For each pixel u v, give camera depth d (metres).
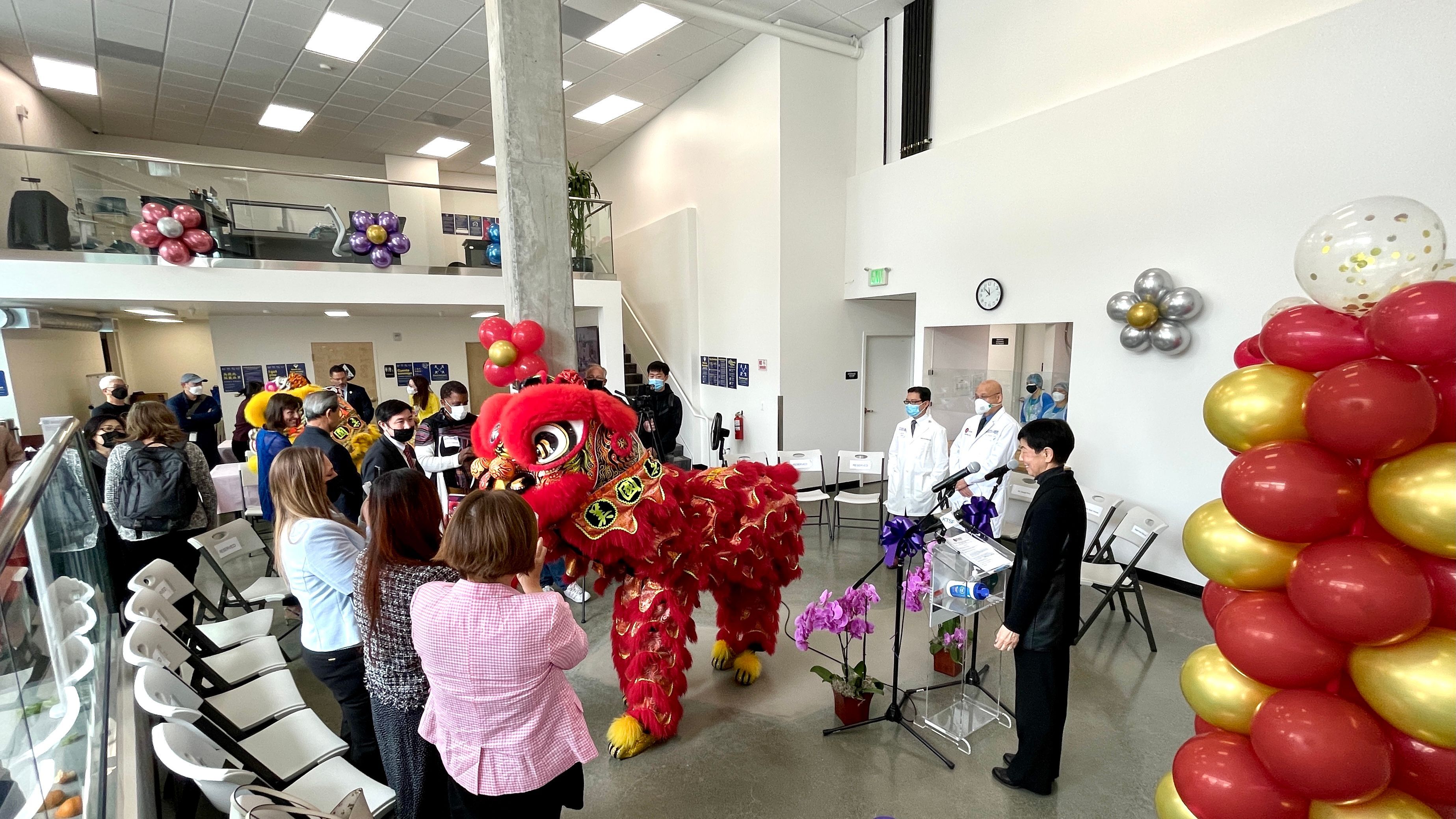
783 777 2.42
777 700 2.95
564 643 1.39
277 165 10.05
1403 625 1.10
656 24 6.13
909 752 2.57
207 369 9.80
